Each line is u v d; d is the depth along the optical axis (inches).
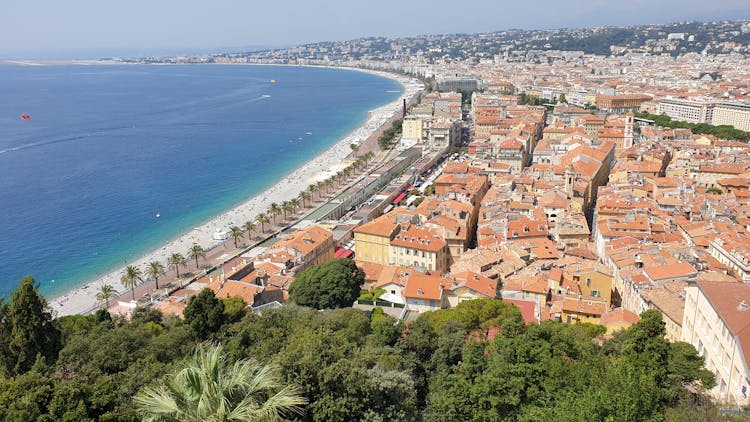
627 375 2972.4
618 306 7593.5
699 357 3831.2
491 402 3289.9
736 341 3804.1
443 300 6633.9
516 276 7559.1
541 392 3363.7
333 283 6668.3
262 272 7701.8
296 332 4210.1
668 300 5999.0
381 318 5408.5
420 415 3312.0
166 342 4028.1
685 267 6825.8
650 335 3929.6
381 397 2987.2
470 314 5403.5
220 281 7209.6
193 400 1825.8
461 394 3380.9
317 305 6589.6
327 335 3516.2
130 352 3774.6
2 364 3597.4
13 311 3649.1
